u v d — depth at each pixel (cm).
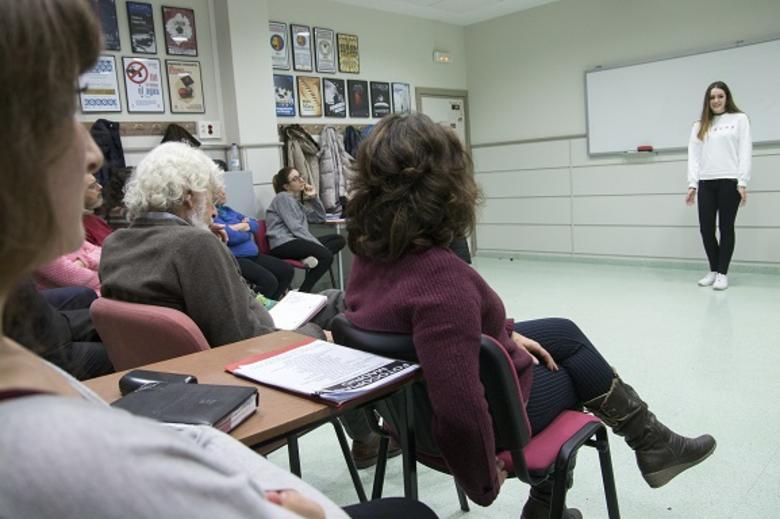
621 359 309
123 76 437
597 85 592
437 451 123
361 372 103
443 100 681
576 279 533
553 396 139
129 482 30
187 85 471
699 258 550
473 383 101
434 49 665
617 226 599
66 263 257
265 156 504
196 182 172
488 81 684
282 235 469
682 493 188
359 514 96
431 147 110
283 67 536
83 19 35
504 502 190
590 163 611
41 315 45
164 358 142
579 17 600
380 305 112
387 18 618
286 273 446
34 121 32
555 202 644
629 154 578
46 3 32
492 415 112
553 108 633
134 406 86
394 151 109
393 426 124
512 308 436
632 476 200
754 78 501
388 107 625
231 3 472
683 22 536
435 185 108
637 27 564
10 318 40
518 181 670
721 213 454
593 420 136
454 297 104
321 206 524
